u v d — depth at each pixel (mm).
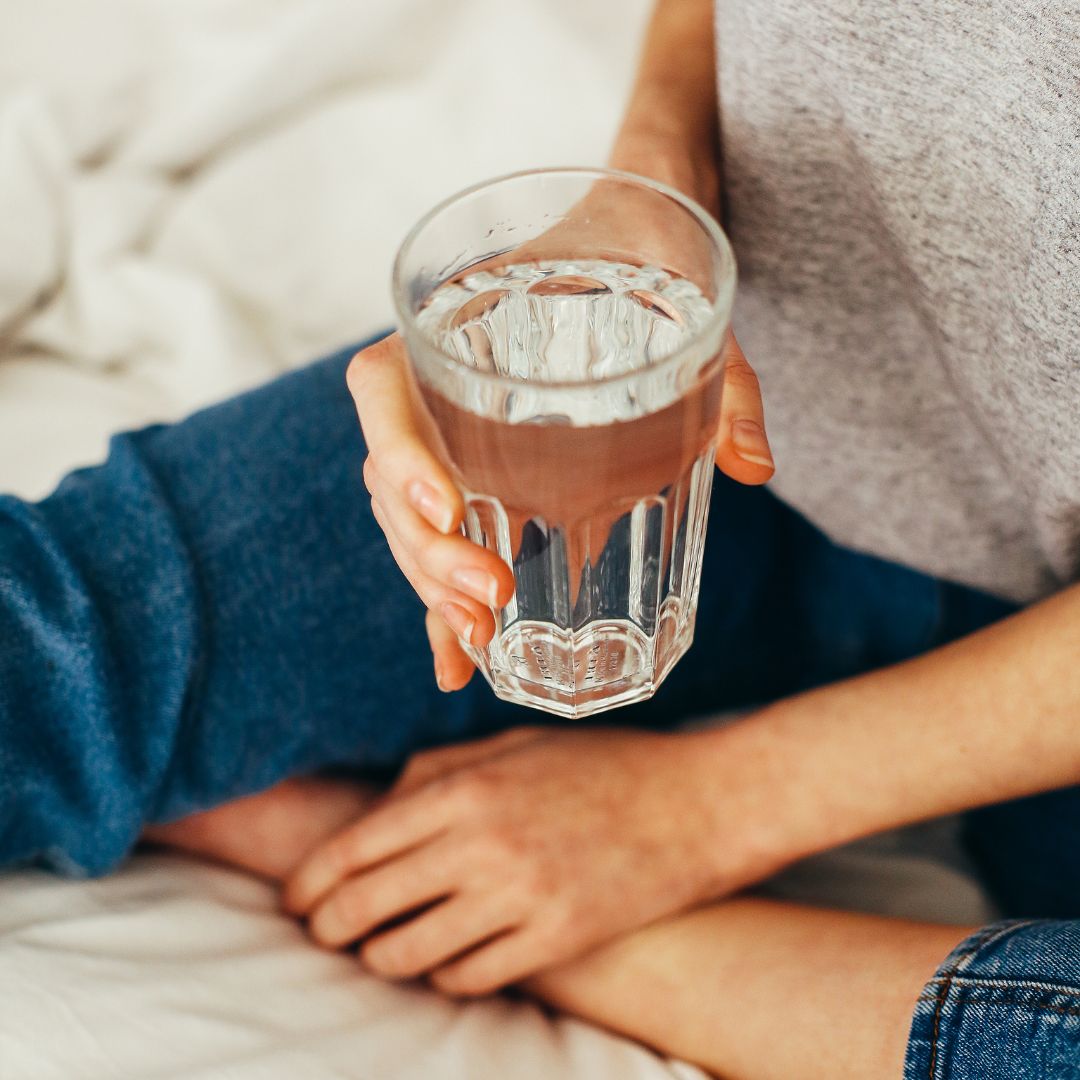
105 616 650
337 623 699
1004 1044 531
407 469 479
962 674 678
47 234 1141
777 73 663
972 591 869
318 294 1210
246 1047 615
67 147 1182
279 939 730
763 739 729
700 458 484
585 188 491
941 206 632
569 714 568
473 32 1267
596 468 447
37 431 1050
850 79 623
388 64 1266
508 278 506
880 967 631
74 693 640
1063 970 533
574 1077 657
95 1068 586
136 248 1188
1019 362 644
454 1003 724
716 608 829
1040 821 807
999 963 553
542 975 733
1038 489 689
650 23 860
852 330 753
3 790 637
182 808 700
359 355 531
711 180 743
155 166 1258
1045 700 647
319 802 789
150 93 1257
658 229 480
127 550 663
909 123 615
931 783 682
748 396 526
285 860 790
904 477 796
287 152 1228
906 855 875
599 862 707
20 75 1219
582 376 514
